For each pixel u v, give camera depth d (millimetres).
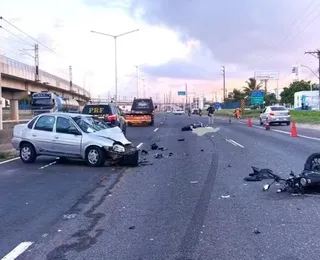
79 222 7473
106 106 24594
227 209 8109
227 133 30109
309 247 5898
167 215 7793
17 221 7602
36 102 54531
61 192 10109
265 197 9031
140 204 8719
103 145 14062
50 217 7848
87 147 14297
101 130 14930
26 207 8641
